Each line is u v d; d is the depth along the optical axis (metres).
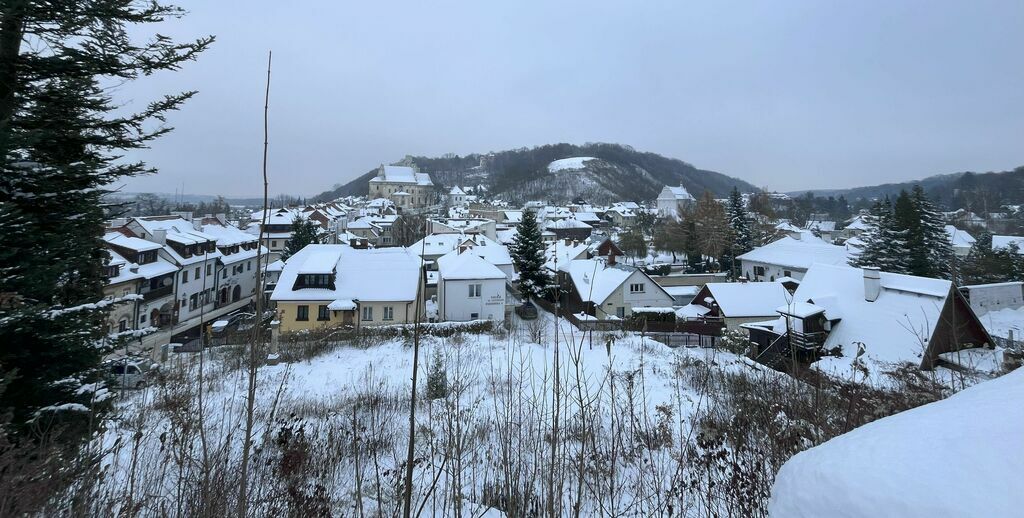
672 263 50.94
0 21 4.93
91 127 5.72
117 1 5.21
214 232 37.75
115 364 6.28
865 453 2.14
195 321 28.62
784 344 15.81
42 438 4.20
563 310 30.84
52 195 5.48
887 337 14.48
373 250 28.98
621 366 12.48
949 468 1.80
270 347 15.15
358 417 7.79
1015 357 9.79
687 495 4.58
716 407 7.19
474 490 4.68
